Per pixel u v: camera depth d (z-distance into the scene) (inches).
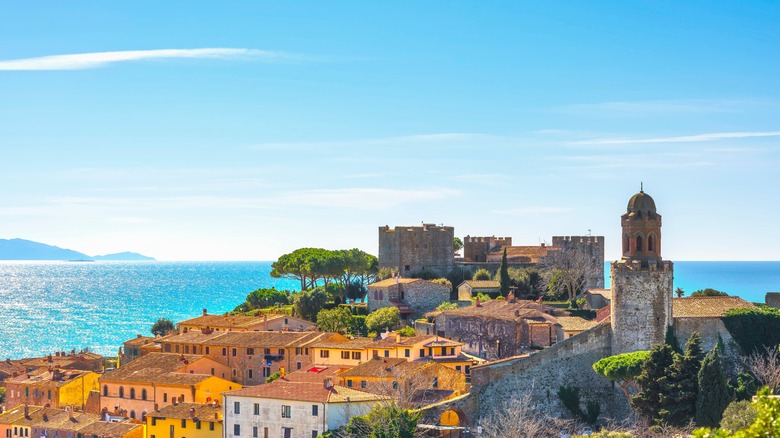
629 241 5669.3
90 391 7500.0
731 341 5698.8
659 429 4793.3
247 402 5659.5
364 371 6023.6
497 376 5477.4
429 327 7701.8
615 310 5620.1
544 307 7431.1
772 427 1937.7
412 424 4872.0
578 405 5551.2
